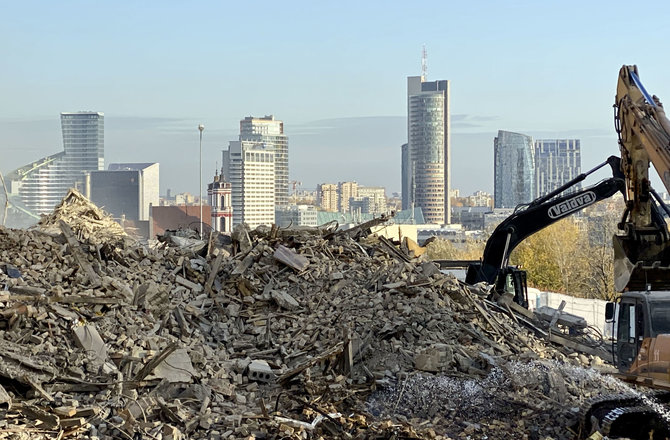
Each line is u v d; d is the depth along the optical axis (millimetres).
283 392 19969
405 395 20172
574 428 18734
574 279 71062
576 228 73812
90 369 18172
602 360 26547
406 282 25938
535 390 20812
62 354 18516
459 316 25219
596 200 32219
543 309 31359
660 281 21266
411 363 21844
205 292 25125
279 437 16891
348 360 21031
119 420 16375
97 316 20734
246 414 18109
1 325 19359
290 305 24516
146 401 17203
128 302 22078
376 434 17359
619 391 20844
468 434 18250
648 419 17859
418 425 18641
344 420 18328
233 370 20906
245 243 27781
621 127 22688
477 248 89375
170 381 18625
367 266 27438
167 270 25953
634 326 20219
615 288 21953
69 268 23250
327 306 24594
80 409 16344
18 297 20062
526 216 32531
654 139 19875
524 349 24656
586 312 48219
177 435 16094
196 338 22312
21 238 24125
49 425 15820
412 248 34000
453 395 20172
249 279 25719
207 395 18516
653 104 20953
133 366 18844
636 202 22359
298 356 22172
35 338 18859
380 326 23250
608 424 17453
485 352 23234
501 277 32438
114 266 24734
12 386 17031
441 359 21547
